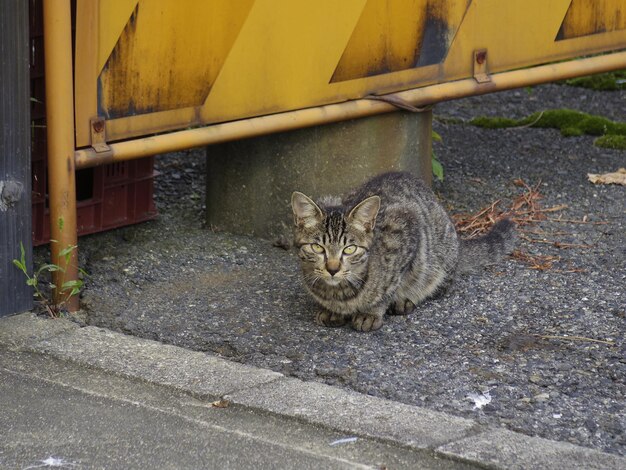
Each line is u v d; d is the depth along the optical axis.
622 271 6.46
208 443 4.45
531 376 5.06
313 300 6.11
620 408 4.74
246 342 5.54
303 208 5.70
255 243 7.02
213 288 6.26
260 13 6.30
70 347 5.38
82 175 6.98
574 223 7.26
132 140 6.02
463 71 7.17
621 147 8.79
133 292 6.17
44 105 6.27
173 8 5.97
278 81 6.51
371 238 5.68
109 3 5.71
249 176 7.05
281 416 4.68
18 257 5.71
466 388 4.95
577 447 4.34
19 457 4.32
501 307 5.99
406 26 6.84
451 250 6.21
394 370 5.16
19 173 5.62
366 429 4.52
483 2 7.09
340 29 6.59
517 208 7.53
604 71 7.73
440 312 5.97
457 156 8.66
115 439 4.48
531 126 9.43
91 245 6.81
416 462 4.29
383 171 7.02
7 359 5.27
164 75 6.07
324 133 6.88
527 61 7.43
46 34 5.49
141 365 5.19
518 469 4.17
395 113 6.99
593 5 7.58
